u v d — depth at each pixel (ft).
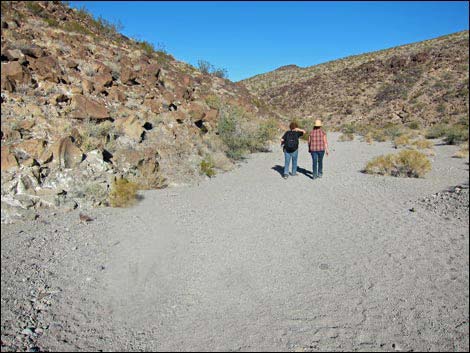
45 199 22.68
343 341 11.51
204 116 48.73
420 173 36.99
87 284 14.64
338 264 16.92
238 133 49.62
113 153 30.09
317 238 20.11
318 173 36.68
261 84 234.58
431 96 135.23
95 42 54.29
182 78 62.54
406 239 19.92
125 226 20.93
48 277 14.85
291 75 239.30
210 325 12.33
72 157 26.27
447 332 12.00
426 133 87.61
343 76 189.16
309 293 14.37
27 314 12.27
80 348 10.93
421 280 15.38
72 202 23.17
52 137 28.22
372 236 20.40
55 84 35.70
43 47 42.45
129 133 33.63
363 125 126.52
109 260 16.80
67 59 42.16
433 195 29.12
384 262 17.10
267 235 20.48
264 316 12.85
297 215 24.04
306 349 11.10
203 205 25.70
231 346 11.25
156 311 13.09
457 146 66.33
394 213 24.62
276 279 15.48
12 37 39.37
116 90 41.09
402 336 11.80
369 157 51.47
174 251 18.06
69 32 52.70
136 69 51.90
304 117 155.63
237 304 13.62
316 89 183.73
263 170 39.34
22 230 19.20
